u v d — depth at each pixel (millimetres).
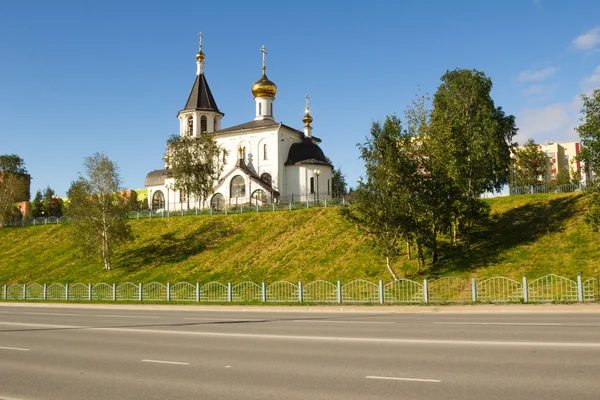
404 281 29906
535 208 36656
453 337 12797
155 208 76562
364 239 38438
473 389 7781
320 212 45812
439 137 33250
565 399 7188
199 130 72188
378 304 24359
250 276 37312
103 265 45438
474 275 29875
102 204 45125
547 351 10555
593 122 27125
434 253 32469
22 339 14805
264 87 71812
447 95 53375
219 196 64938
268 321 18453
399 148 31109
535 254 30906
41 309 28172
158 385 8688
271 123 69188
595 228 29656
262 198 62281
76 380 9273
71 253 49906
